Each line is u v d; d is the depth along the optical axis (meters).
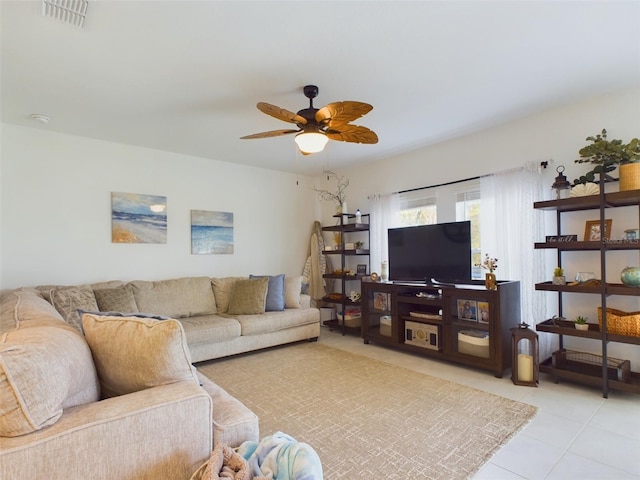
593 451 1.92
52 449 0.96
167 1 1.75
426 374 3.18
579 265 3.08
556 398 2.62
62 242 3.58
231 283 4.40
